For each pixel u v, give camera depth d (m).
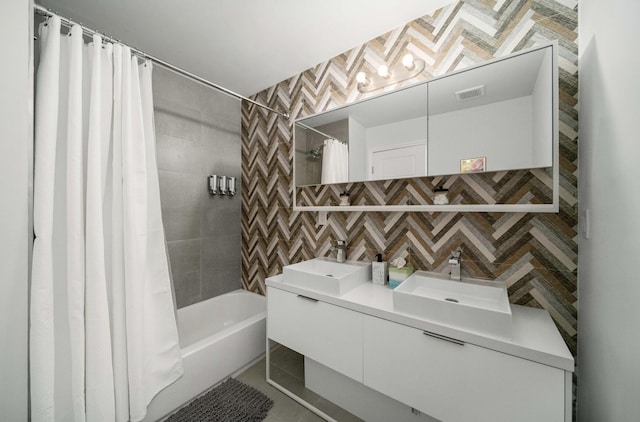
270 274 2.42
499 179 1.32
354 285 1.52
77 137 1.12
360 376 1.25
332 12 1.49
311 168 1.97
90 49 1.24
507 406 0.90
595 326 0.93
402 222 1.63
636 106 0.66
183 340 2.11
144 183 1.37
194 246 2.27
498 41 1.31
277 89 2.33
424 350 1.06
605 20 0.85
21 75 0.95
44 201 1.01
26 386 0.97
